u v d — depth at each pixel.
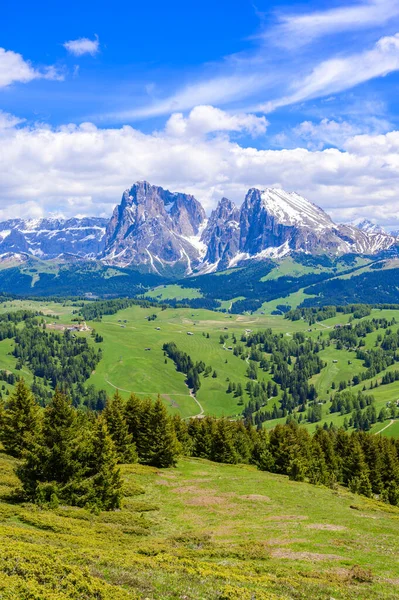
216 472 94.19
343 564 38.22
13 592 21.09
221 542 44.75
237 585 28.80
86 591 22.95
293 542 45.06
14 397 78.12
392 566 38.19
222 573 30.89
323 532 49.84
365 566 37.72
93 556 30.23
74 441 55.12
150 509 59.91
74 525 43.41
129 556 32.50
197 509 61.81
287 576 33.16
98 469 57.41
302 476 94.88
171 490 73.38
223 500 67.62
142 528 49.19
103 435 58.22
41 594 21.39
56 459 53.53
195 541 44.31
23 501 50.81
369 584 33.09
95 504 53.31
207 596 26.02
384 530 53.50
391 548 44.75
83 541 36.38
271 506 65.00
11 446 76.38
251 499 68.69
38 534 35.59
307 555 40.34
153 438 95.19
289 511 62.25
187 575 29.44
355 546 44.53
